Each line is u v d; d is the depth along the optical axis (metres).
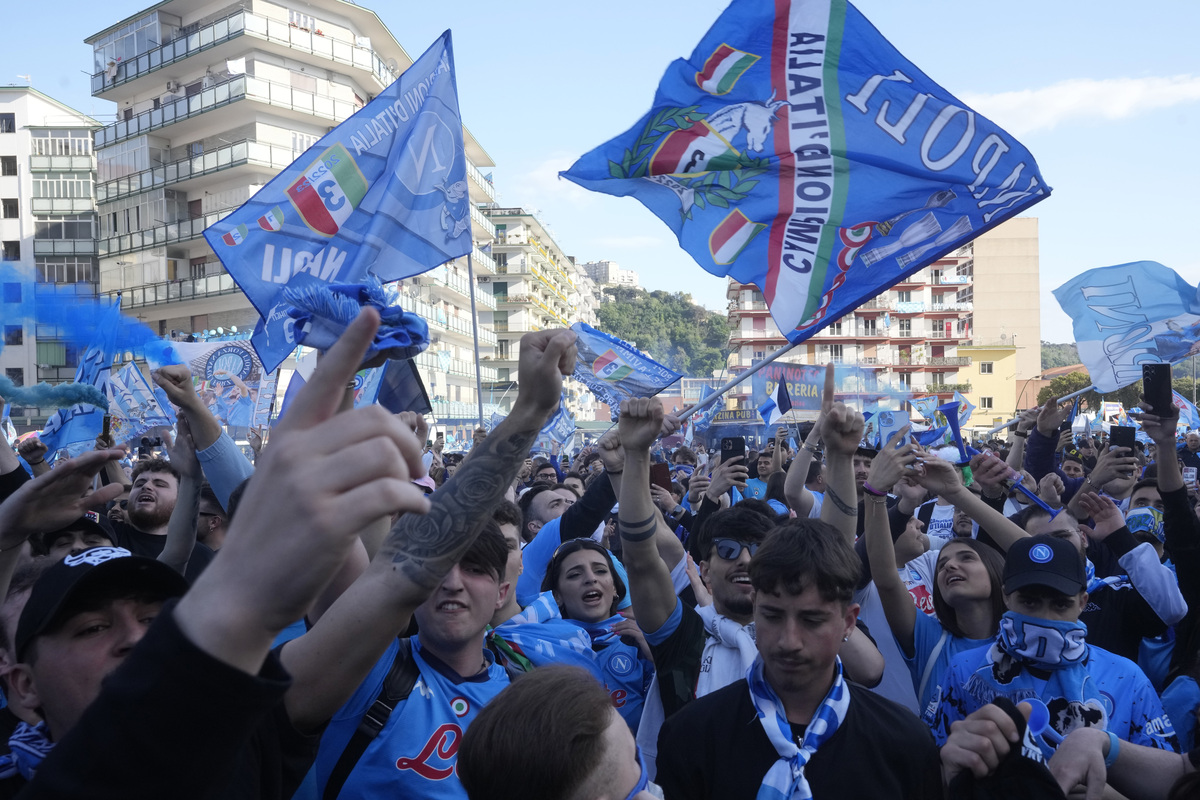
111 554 1.74
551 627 3.71
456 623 2.67
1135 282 8.18
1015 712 2.06
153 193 39.84
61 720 1.68
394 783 2.48
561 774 1.63
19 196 42.53
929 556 4.71
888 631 3.80
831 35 4.74
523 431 1.85
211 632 0.81
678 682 3.23
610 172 5.01
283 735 1.66
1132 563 3.89
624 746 1.74
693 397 55.91
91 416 5.55
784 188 4.88
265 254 5.03
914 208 4.74
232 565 0.83
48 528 2.07
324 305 1.87
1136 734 2.96
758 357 79.81
